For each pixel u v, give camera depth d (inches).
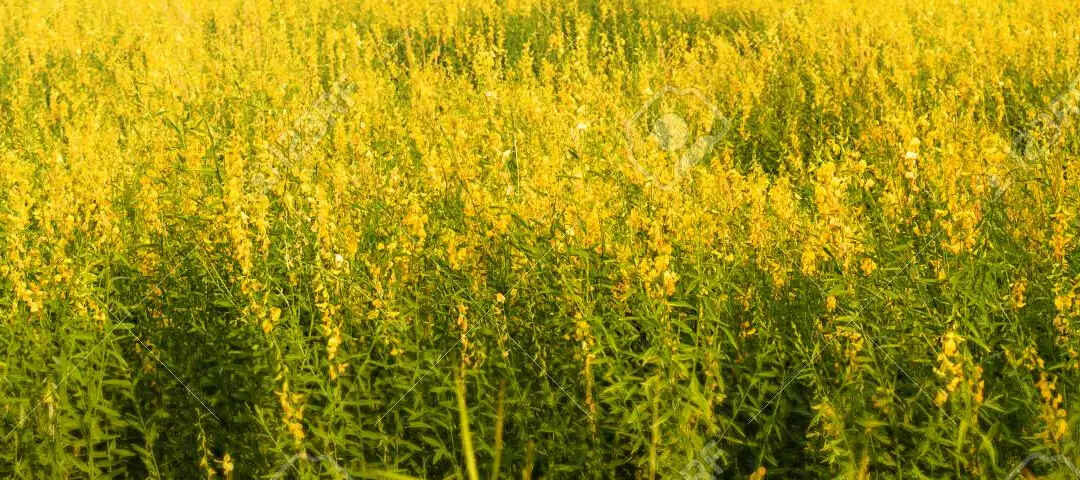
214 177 180.9
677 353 130.3
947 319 133.4
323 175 199.3
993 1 416.2
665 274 132.1
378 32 414.6
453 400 135.3
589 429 135.9
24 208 152.1
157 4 480.7
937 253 159.2
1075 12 356.2
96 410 136.6
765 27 423.8
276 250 159.6
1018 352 134.6
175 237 175.0
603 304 148.2
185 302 162.2
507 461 132.2
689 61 336.2
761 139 282.7
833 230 152.9
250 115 279.7
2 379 132.2
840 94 297.6
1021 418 130.7
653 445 124.8
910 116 211.2
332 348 131.8
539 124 235.6
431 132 254.4
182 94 281.7
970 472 124.3
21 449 129.3
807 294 156.8
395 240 154.9
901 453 130.6
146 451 131.6
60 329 138.8
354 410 141.0
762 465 138.4
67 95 326.6
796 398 142.2
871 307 143.9
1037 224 165.0
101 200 172.6
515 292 153.7
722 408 146.4
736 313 155.8
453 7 437.4
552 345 150.1
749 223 172.4
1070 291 132.4
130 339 156.3
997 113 271.3
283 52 376.2
